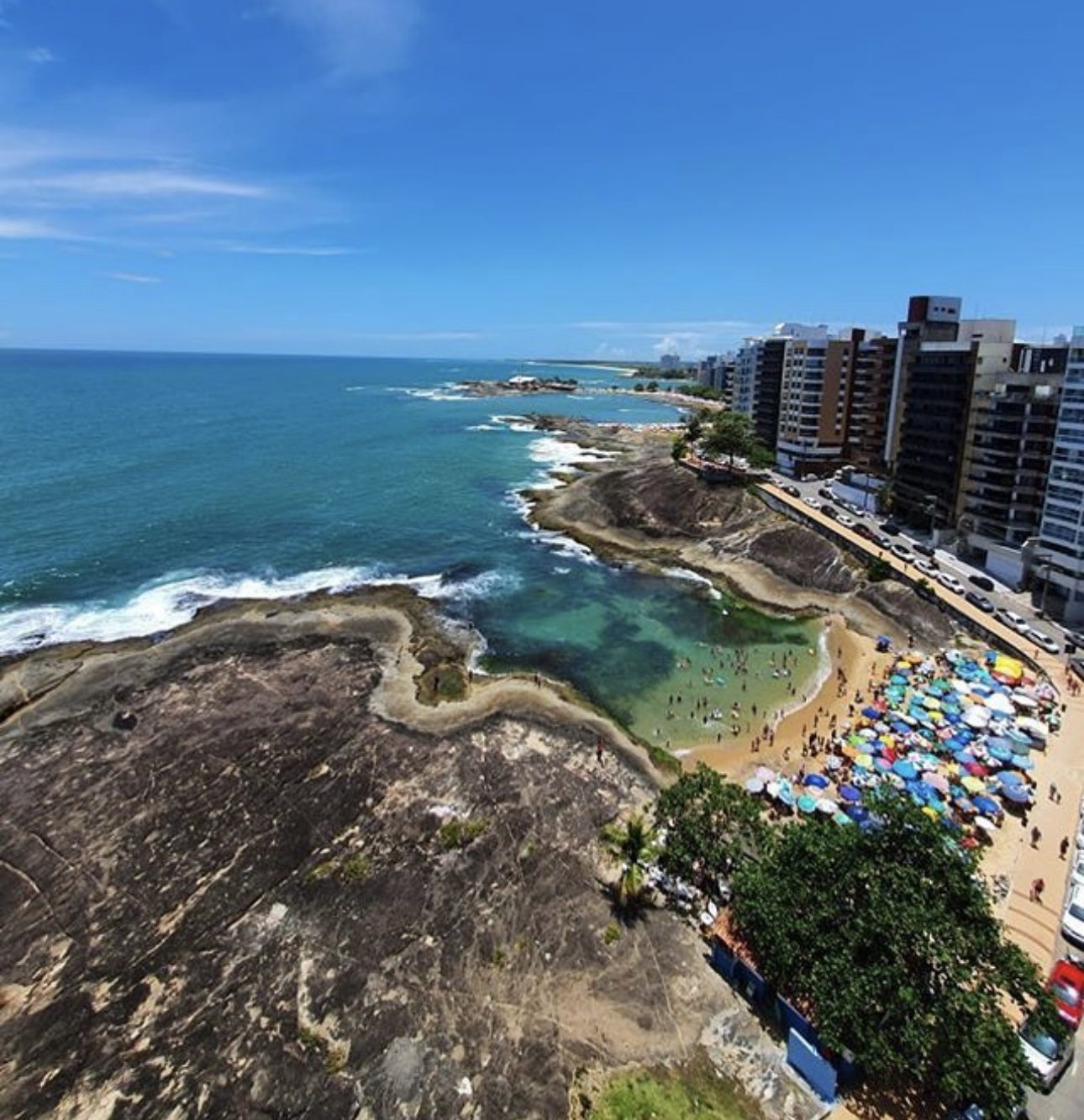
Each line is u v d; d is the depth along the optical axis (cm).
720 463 11919
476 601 7450
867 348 11319
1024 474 7531
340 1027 2845
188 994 2970
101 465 12212
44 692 5241
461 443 16912
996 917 3484
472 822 3981
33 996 2952
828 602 7544
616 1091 2603
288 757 4525
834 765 4662
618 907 3456
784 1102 2581
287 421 19300
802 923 2755
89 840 3812
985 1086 2316
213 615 6669
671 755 4919
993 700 5322
